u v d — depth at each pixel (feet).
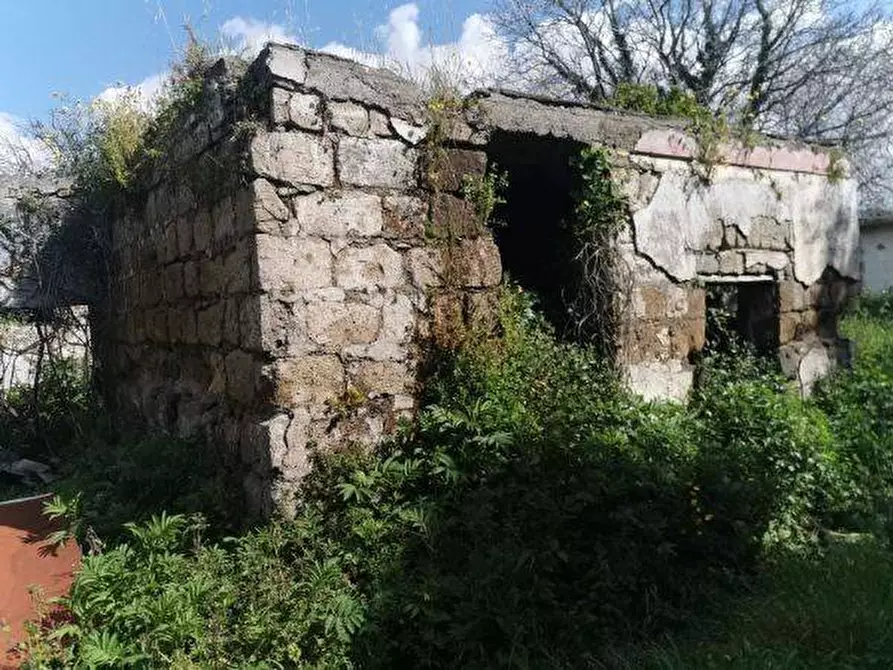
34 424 22.63
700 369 17.95
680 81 51.52
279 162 12.00
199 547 11.13
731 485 13.15
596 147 15.90
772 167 19.56
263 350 11.87
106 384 22.61
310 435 12.26
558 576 11.33
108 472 14.60
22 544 12.28
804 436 16.28
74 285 22.07
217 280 13.71
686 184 17.76
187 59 14.82
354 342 12.76
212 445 14.17
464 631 9.96
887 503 16.02
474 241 14.32
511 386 13.65
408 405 13.43
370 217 12.97
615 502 12.30
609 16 51.98
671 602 11.71
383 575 10.88
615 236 16.34
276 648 9.80
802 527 14.84
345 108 12.67
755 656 9.76
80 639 9.56
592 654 10.43
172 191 15.83
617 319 16.22
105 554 11.18
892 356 25.76
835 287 21.54
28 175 22.11
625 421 14.48
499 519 11.78
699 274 18.01
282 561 11.10
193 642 9.68
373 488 12.09
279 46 11.97
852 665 9.45
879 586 11.54
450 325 13.94
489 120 14.42
